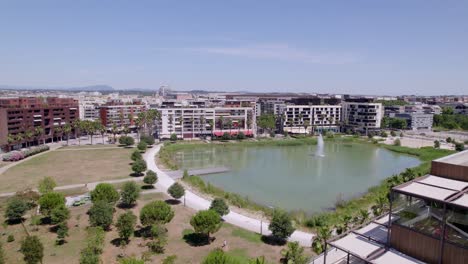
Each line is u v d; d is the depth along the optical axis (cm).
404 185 3853
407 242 3691
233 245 6141
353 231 4288
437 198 3428
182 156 16838
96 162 14050
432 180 4016
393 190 3762
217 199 7488
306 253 5784
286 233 6197
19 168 12744
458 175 3978
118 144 19425
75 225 7044
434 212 3506
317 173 13075
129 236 6206
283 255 5525
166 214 6362
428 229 3547
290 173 13038
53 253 5703
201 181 10644
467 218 3241
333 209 8694
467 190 3622
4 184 10406
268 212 7969
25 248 4991
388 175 12800
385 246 3856
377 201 7462
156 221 6256
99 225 6619
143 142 17288
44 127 19250
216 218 6125
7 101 17250
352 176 12631
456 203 3278
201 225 6003
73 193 9500
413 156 17038
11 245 6053
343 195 10075
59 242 6159
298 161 15600
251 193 10225
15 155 14312
